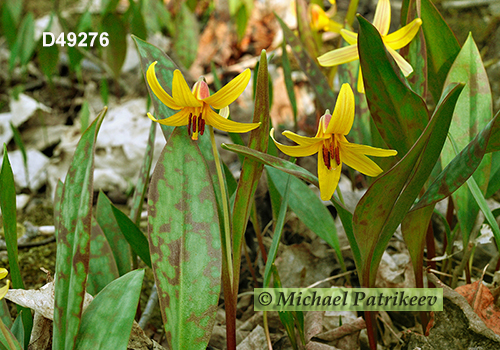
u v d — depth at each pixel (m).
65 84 0.99
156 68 0.38
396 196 0.34
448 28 0.41
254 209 0.48
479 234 0.45
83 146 0.34
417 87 0.40
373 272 0.39
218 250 0.34
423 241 0.39
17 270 0.37
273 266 0.38
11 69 0.87
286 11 1.03
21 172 0.76
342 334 0.41
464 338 0.38
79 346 0.33
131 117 0.82
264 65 0.34
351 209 0.53
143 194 0.43
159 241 0.34
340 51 0.37
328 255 0.51
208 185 0.35
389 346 0.44
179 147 0.35
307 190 0.45
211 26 1.08
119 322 0.33
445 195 0.34
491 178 0.44
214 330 0.45
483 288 0.40
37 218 0.68
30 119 0.86
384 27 0.36
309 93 0.89
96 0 1.16
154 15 1.03
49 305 0.35
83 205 0.33
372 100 0.35
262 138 0.35
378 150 0.32
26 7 1.19
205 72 1.02
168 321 0.34
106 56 0.82
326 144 0.33
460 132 0.41
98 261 0.40
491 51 0.83
